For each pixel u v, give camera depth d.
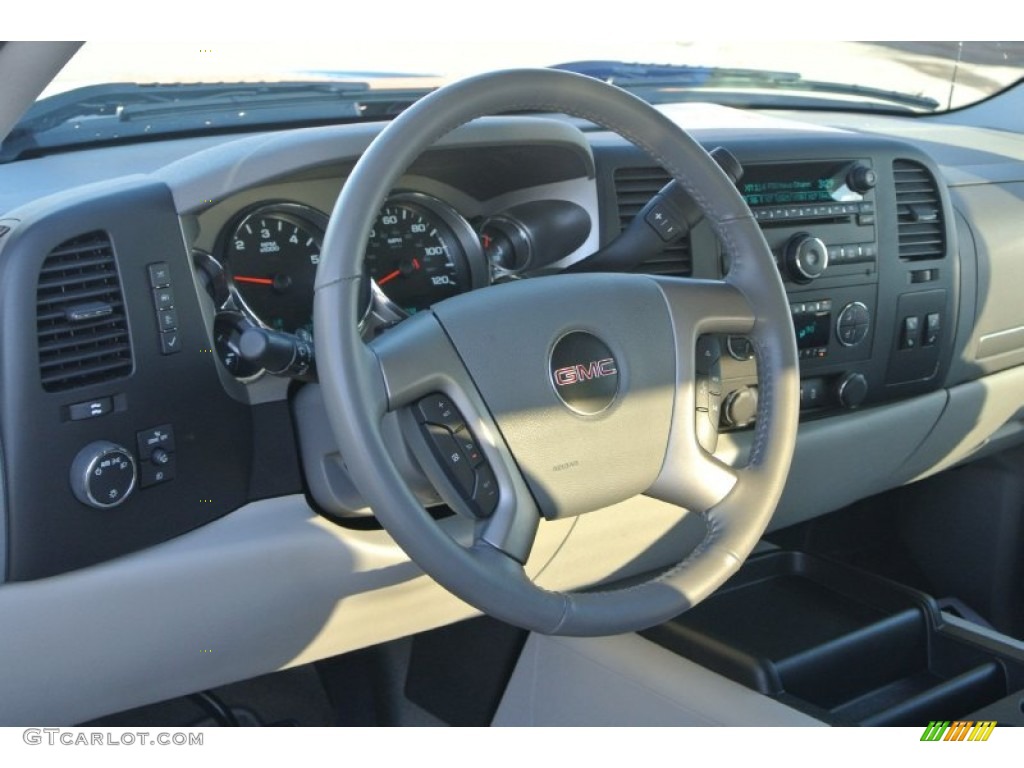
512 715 1.89
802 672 1.76
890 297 2.12
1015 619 2.44
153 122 1.73
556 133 1.64
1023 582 2.43
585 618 1.24
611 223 1.79
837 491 2.19
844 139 2.06
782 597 1.99
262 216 1.53
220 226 1.50
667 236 1.51
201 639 1.52
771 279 1.42
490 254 1.76
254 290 1.54
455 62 1.93
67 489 1.35
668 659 1.73
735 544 1.36
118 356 1.37
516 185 1.75
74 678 1.46
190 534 1.47
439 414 1.25
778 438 1.40
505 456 1.26
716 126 2.11
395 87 1.89
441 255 1.69
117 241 1.36
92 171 1.56
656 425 1.34
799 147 1.98
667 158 1.38
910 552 2.58
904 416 2.19
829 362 2.06
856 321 2.07
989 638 1.88
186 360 1.43
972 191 2.34
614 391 1.32
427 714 2.04
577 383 1.29
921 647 1.94
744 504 1.37
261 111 1.81
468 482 1.25
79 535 1.37
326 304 1.17
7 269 1.29
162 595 1.45
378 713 2.05
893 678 1.91
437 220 1.69
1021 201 2.38
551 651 1.82
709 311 1.38
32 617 1.38
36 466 1.32
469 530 1.60
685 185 1.41
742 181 1.93
